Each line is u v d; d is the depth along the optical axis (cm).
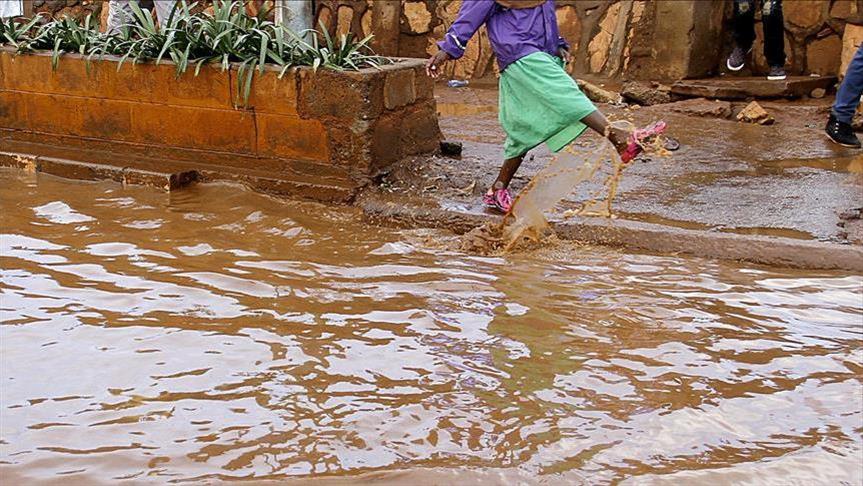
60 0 1163
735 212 582
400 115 663
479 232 543
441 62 563
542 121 551
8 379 379
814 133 794
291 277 492
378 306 456
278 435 341
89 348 407
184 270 499
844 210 584
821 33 931
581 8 1022
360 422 350
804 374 392
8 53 723
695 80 938
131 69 683
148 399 365
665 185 642
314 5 1136
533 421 352
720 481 316
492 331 430
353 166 631
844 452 335
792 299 466
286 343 414
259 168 660
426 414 356
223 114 662
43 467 319
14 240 543
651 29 970
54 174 686
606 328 434
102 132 706
